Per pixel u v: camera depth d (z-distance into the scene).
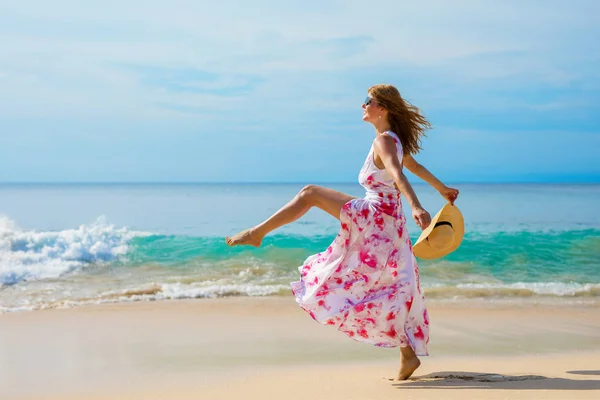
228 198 39.50
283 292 8.70
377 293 4.02
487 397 3.54
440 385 3.99
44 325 6.52
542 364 4.91
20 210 27.23
